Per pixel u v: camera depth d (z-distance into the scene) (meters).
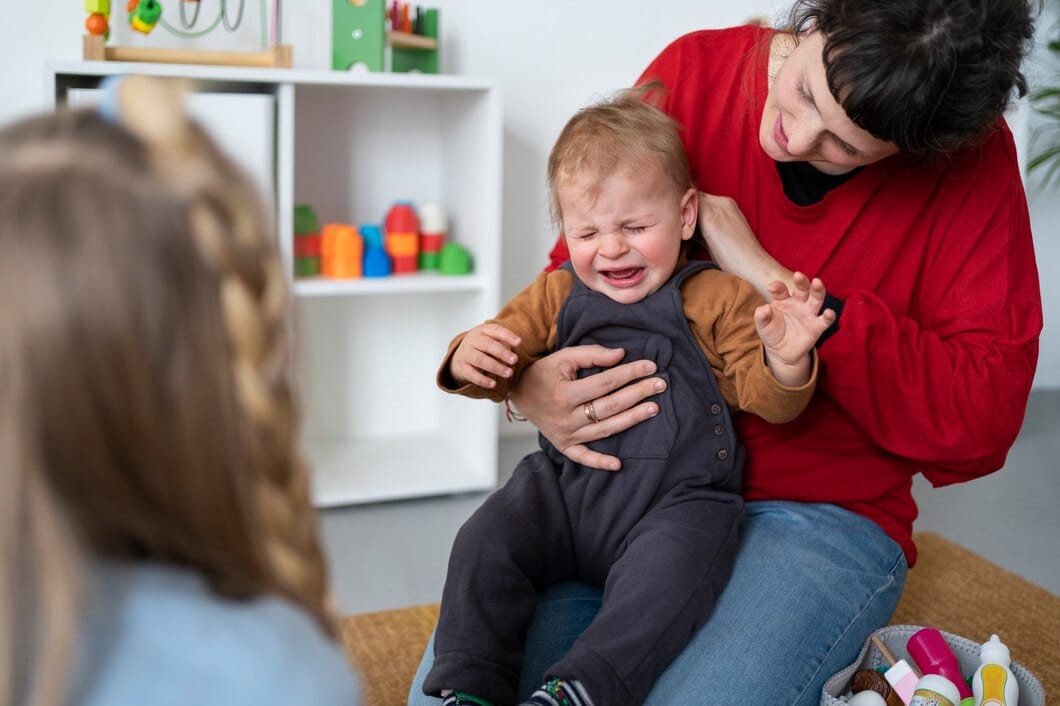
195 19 2.40
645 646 1.12
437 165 2.71
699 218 1.32
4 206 0.48
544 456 1.36
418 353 2.80
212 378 0.50
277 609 0.55
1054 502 2.56
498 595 1.21
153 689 0.50
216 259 0.51
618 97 1.42
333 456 2.62
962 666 1.33
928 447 1.26
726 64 1.44
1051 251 3.38
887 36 1.05
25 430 0.46
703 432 1.27
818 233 1.33
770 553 1.27
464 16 2.66
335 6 2.35
